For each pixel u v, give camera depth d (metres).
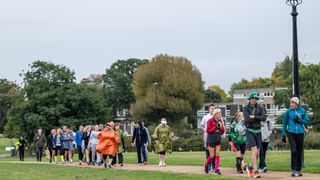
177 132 89.69
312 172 17.91
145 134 26.28
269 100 129.38
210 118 18.94
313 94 86.19
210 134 18.52
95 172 20.84
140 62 118.50
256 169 16.62
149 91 92.69
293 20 20.36
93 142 28.11
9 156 67.19
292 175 16.78
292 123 16.86
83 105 76.00
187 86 91.31
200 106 94.69
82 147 30.75
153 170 21.12
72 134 32.44
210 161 18.84
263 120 16.97
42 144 38.84
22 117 73.88
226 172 19.22
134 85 98.06
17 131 74.44
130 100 118.38
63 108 73.50
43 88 75.62
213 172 19.14
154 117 93.44
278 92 95.94
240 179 15.96
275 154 32.47
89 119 74.88
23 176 19.53
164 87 92.19
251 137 16.92
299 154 16.89
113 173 19.95
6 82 112.00
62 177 18.70
